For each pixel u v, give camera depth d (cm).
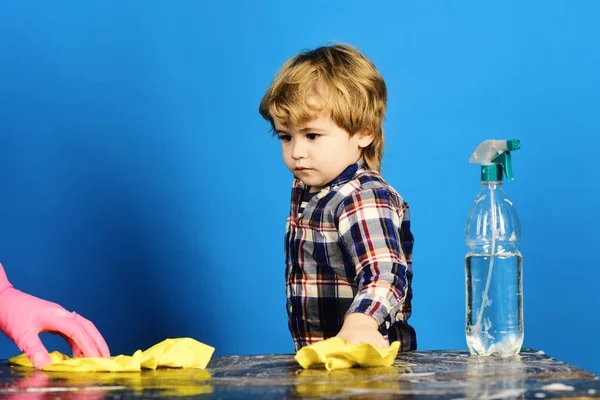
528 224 290
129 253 285
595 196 290
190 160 288
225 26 288
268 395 102
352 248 169
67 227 284
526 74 290
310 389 106
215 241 289
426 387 107
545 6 289
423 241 290
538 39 290
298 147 177
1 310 148
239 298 289
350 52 192
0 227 282
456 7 289
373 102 187
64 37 283
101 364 131
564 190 291
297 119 174
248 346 289
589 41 289
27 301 148
